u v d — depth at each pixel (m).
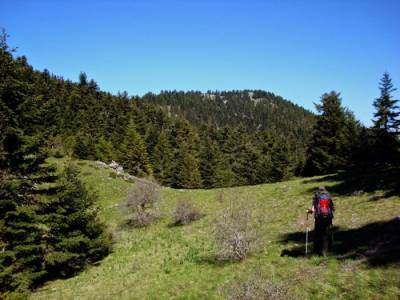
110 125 109.25
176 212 33.66
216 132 139.25
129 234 33.59
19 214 20.39
